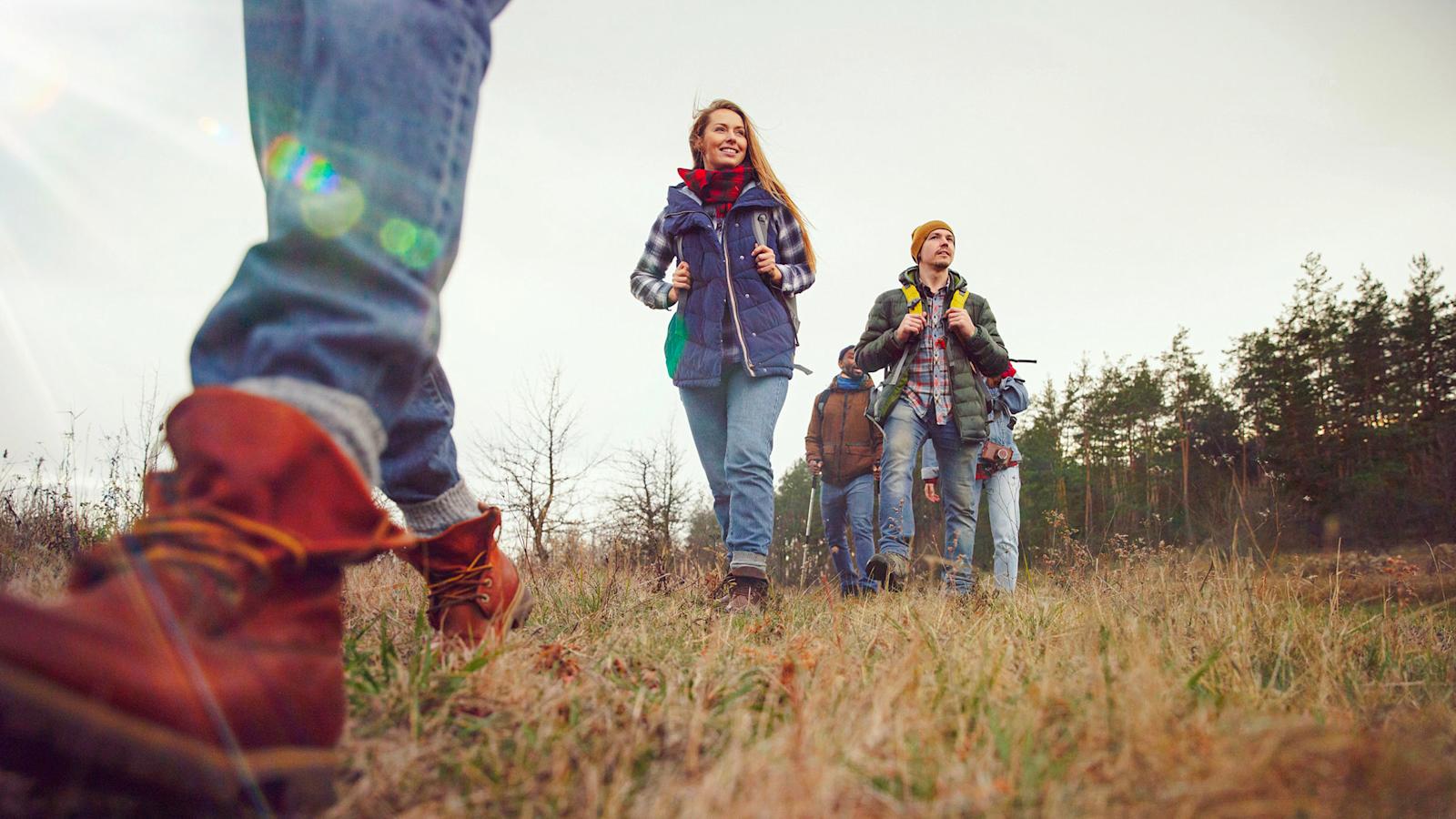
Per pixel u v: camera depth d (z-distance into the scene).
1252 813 1.00
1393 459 42.25
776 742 1.22
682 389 4.26
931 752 1.23
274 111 1.20
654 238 4.44
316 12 1.12
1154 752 1.17
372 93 1.08
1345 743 1.15
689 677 1.78
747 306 4.08
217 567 0.83
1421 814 1.03
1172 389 57.41
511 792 1.13
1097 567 3.64
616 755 1.28
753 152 4.35
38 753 0.69
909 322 5.50
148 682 0.71
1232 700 1.64
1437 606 2.80
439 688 1.51
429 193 1.11
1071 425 60.38
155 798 0.76
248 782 0.79
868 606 3.26
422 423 1.71
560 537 4.57
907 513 5.52
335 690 0.94
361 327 1.00
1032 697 1.49
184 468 0.90
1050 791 1.07
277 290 0.99
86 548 3.30
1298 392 49.00
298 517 0.90
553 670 1.78
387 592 2.63
